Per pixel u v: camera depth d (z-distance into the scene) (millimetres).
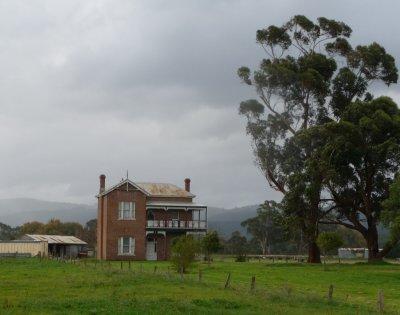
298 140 61875
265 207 123688
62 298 22859
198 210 76750
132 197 72875
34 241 75438
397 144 57281
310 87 63969
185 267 42375
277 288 30594
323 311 22484
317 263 62469
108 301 21719
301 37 67250
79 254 80188
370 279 41562
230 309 21672
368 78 66250
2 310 19297
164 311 19922
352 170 60406
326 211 63656
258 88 65938
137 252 72125
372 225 63312
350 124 57438
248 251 125062
